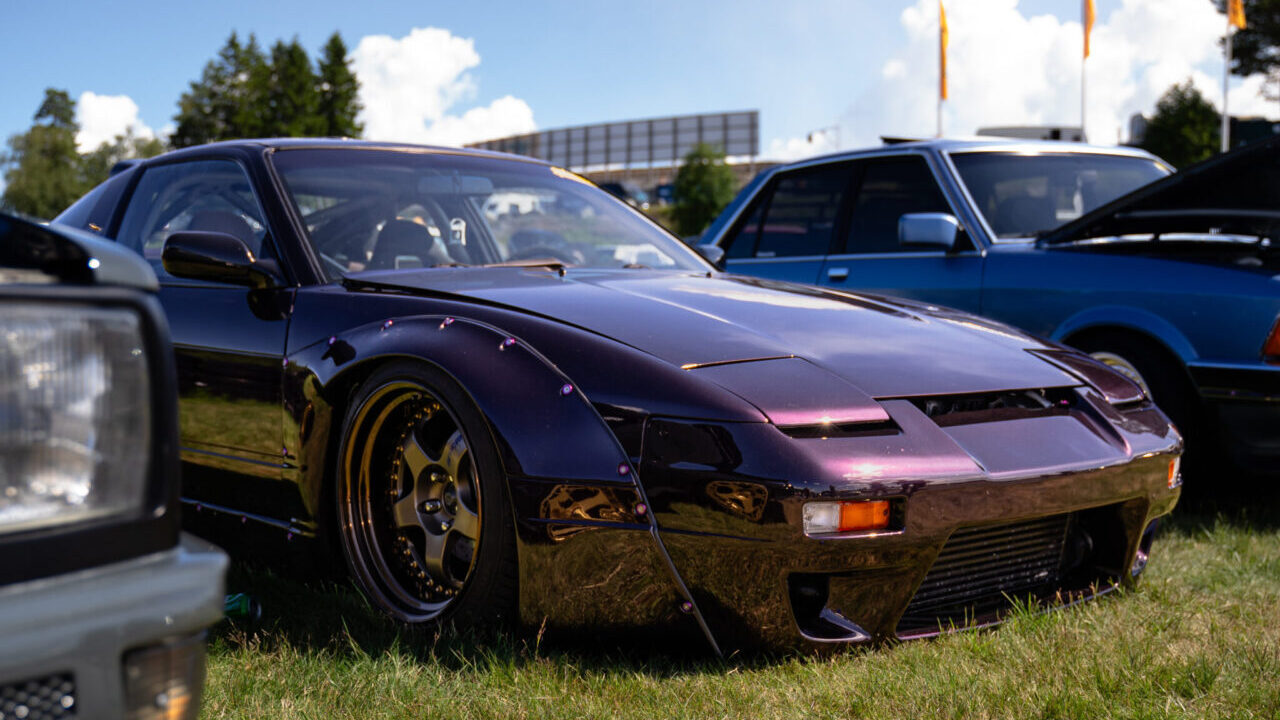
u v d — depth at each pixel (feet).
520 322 6.87
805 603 6.38
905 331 7.70
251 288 8.33
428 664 6.30
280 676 6.06
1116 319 12.03
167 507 3.24
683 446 6.08
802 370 6.63
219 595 3.34
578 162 245.45
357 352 7.23
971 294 13.47
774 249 16.46
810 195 16.14
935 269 13.97
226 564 3.40
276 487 7.86
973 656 6.44
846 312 7.98
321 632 6.95
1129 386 8.07
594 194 11.06
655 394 6.24
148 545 3.17
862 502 6.00
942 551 6.72
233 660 6.32
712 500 5.98
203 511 8.60
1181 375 11.69
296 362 7.65
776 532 5.90
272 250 8.50
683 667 6.33
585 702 5.75
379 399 7.21
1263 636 7.09
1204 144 109.29
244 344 8.09
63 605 2.92
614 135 240.53
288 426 7.68
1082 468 6.88
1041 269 12.85
